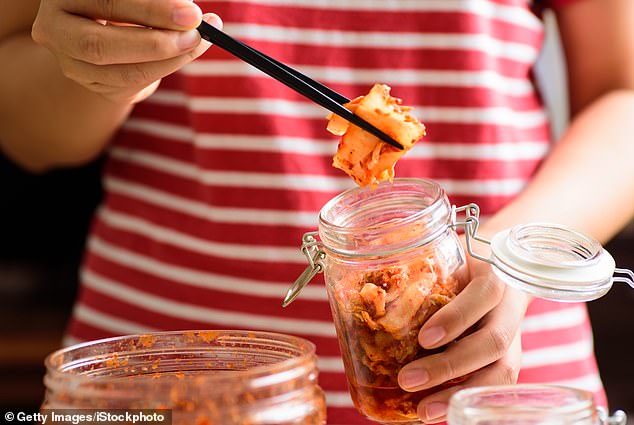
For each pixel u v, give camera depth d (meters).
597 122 1.16
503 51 1.20
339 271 0.82
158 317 1.20
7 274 1.91
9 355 1.88
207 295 1.18
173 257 1.20
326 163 1.16
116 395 0.70
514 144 1.20
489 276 0.82
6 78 1.17
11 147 1.30
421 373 0.79
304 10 1.15
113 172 1.25
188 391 0.70
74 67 0.88
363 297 0.80
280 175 1.15
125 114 1.17
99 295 1.24
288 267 1.16
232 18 1.14
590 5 1.23
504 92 1.20
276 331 1.16
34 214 1.90
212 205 1.17
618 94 1.21
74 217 1.91
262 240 1.16
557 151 1.14
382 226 0.80
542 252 0.80
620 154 1.12
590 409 0.70
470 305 0.80
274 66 0.81
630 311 1.83
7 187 1.86
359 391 0.82
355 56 1.16
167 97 1.19
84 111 1.15
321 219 0.82
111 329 1.23
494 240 0.81
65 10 0.87
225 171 1.16
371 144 0.81
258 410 0.71
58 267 1.92
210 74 1.15
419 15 1.15
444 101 1.17
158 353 0.79
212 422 0.70
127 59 0.85
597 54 1.24
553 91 1.68
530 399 0.72
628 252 1.83
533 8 1.25
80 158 1.25
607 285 0.78
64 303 1.91
